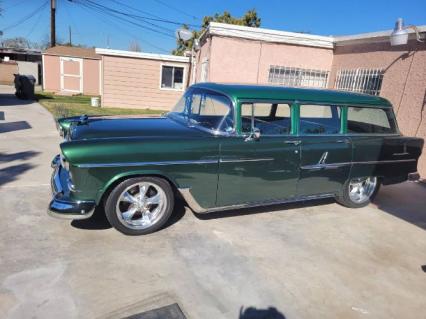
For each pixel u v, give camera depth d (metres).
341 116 4.86
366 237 4.45
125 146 3.64
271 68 10.05
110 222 3.82
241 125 4.16
